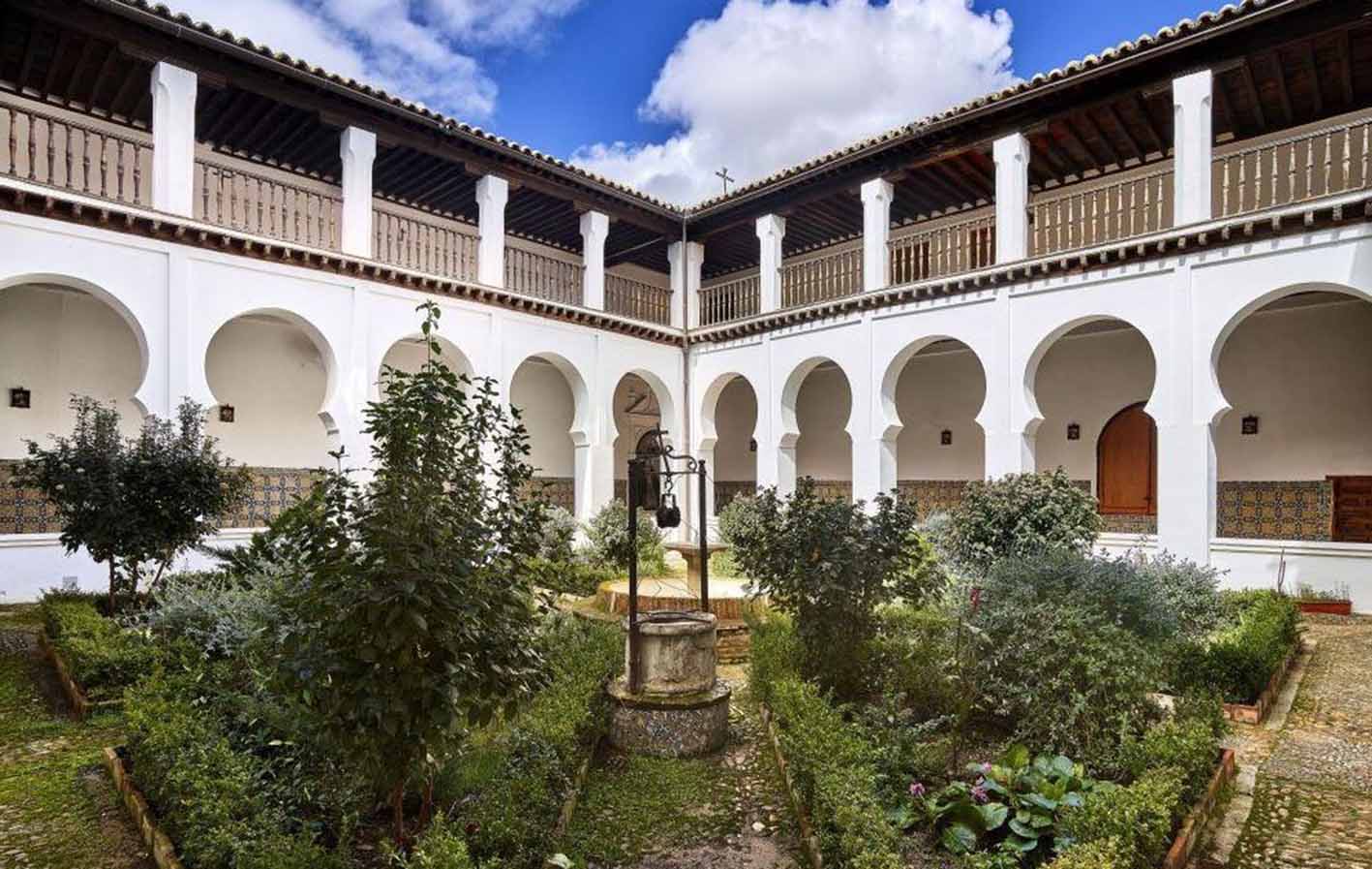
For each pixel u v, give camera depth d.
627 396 19.94
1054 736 4.79
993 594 5.56
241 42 10.55
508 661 3.79
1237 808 4.62
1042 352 12.27
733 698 6.96
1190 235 10.41
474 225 17.44
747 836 4.45
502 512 4.09
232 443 13.46
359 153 12.35
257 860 3.27
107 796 4.76
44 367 11.59
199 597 6.91
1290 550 10.45
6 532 11.12
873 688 6.02
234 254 11.16
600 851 4.20
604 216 15.93
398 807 3.72
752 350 16.28
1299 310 12.70
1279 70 10.62
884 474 14.02
